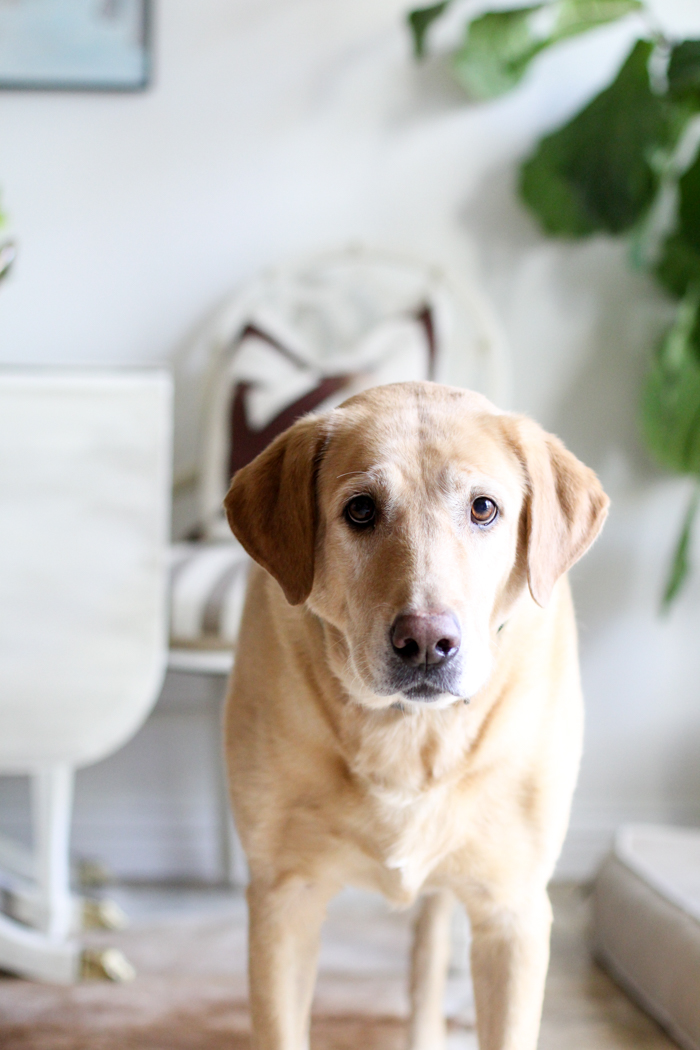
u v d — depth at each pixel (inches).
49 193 101.5
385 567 41.3
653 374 92.4
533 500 44.9
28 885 85.9
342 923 84.5
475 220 101.0
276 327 94.6
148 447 72.2
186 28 100.6
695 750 100.8
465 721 44.0
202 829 98.7
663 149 92.7
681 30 100.0
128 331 102.3
